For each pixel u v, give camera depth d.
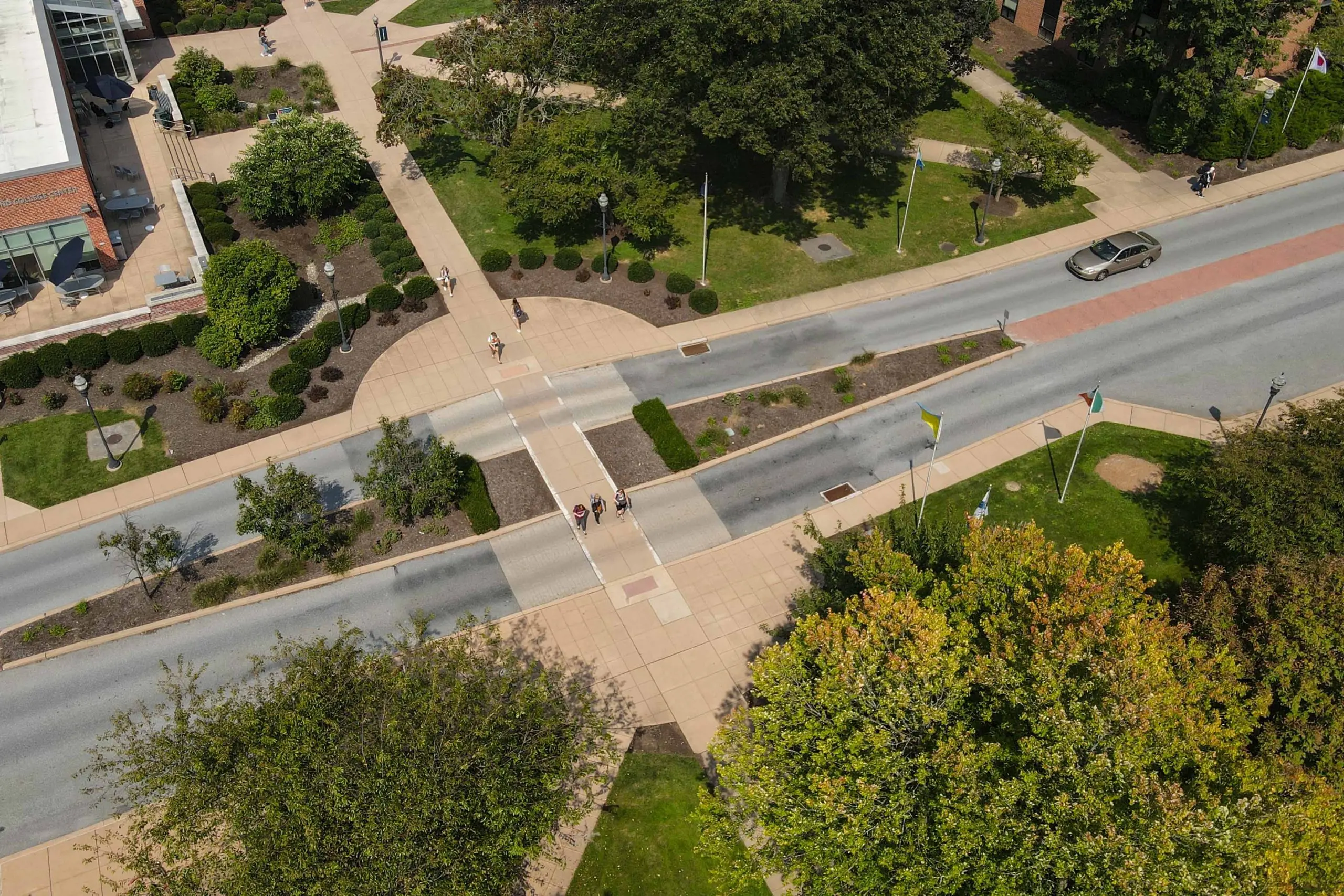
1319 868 22.75
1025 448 43.28
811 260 53.78
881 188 59.03
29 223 48.56
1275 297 51.28
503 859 24.89
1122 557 27.80
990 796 22.14
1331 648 27.41
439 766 23.75
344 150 55.34
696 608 36.97
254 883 22.08
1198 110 56.16
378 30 70.00
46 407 44.56
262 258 47.25
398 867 22.47
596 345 48.41
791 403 45.41
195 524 40.00
